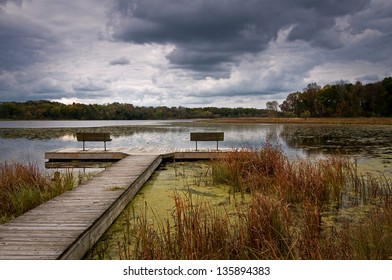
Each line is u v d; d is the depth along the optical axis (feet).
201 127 126.62
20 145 55.62
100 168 32.14
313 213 13.41
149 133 89.71
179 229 11.35
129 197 18.69
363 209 16.52
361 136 70.95
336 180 20.31
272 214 12.51
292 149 45.91
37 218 13.30
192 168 30.78
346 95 240.32
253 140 63.00
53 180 22.31
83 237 11.60
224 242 10.98
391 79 222.89
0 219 15.44
